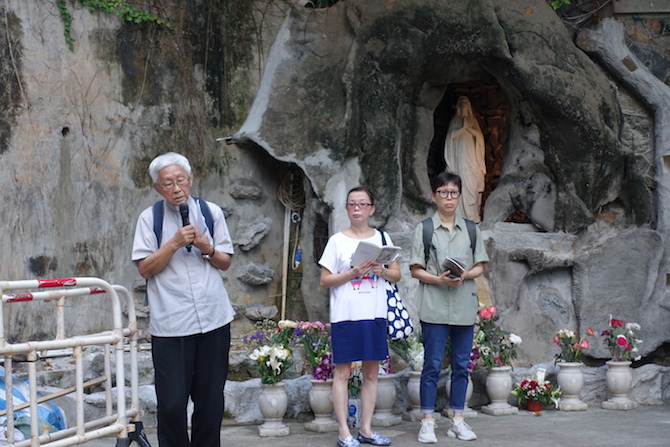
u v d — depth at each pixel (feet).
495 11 25.41
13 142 23.77
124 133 26.00
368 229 17.47
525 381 21.89
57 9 24.79
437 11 25.18
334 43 26.81
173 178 12.57
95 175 25.36
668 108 26.76
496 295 25.76
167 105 26.84
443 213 18.25
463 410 19.61
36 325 23.85
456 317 17.75
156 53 26.66
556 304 26.32
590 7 27.78
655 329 26.05
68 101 24.86
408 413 20.86
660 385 24.04
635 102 27.58
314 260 26.35
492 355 21.74
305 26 27.37
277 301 28.25
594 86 25.96
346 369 17.08
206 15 27.63
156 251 12.67
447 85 27.58
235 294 27.55
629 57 27.12
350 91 25.22
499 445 17.35
